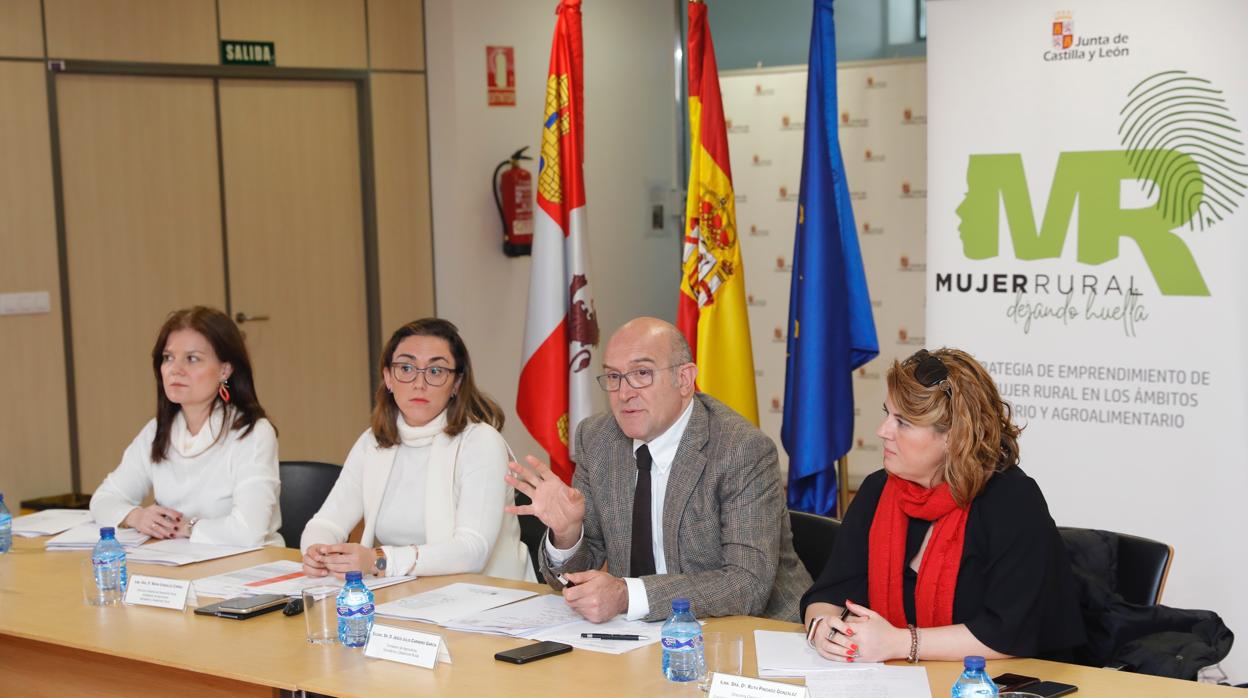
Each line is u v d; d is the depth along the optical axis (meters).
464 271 6.87
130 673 2.65
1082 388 4.08
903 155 6.66
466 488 3.19
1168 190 3.89
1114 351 4.02
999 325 4.21
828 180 4.35
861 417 6.92
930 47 4.24
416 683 2.23
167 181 6.05
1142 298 3.96
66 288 5.68
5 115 5.44
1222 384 3.87
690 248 4.52
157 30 5.93
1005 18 4.10
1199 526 3.93
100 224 5.81
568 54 4.60
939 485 2.44
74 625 2.67
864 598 2.57
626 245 7.68
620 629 2.54
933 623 2.43
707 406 3.00
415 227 6.93
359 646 2.46
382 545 3.36
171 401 3.62
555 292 4.64
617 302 7.64
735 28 7.46
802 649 2.37
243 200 6.34
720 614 2.66
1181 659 2.40
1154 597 2.64
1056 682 2.15
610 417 3.12
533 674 2.26
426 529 3.21
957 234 4.25
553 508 2.87
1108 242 4.00
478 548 3.10
